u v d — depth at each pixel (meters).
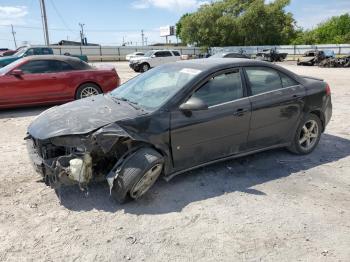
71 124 3.62
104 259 2.84
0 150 5.57
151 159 3.56
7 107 8.55
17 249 2.96
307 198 3.89
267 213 3.54
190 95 3.98
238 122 4.29
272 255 2.89
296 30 65.62
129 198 3.72
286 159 5.06
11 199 3.81
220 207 3.66
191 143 3.99
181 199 3.82
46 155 3.65
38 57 8.88
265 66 4.73
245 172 4.57
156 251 2.94
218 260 2.83
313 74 20.45
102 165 3.82
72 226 3.30
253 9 55.38
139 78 4.94
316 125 5.26
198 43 57.72
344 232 3.23
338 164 4.92
